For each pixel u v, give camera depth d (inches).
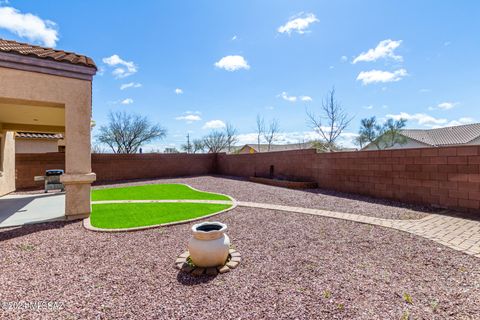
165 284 134.1
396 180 347.9
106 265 157.6
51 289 129.3
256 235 214.8
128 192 469.4
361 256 169.0
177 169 823.1
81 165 261.0
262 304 115.0
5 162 453.4
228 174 837.2
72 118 256.2
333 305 113.7
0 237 207.5
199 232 149.1
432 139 1391.5
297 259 165.2
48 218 263.1
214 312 109.5
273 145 1975.9
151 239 205.2
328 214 283.0
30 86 236.2
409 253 172.6
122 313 109.1
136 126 1344.7
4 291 127.1
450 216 262.5
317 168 492.7
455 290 125.6
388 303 115.0
